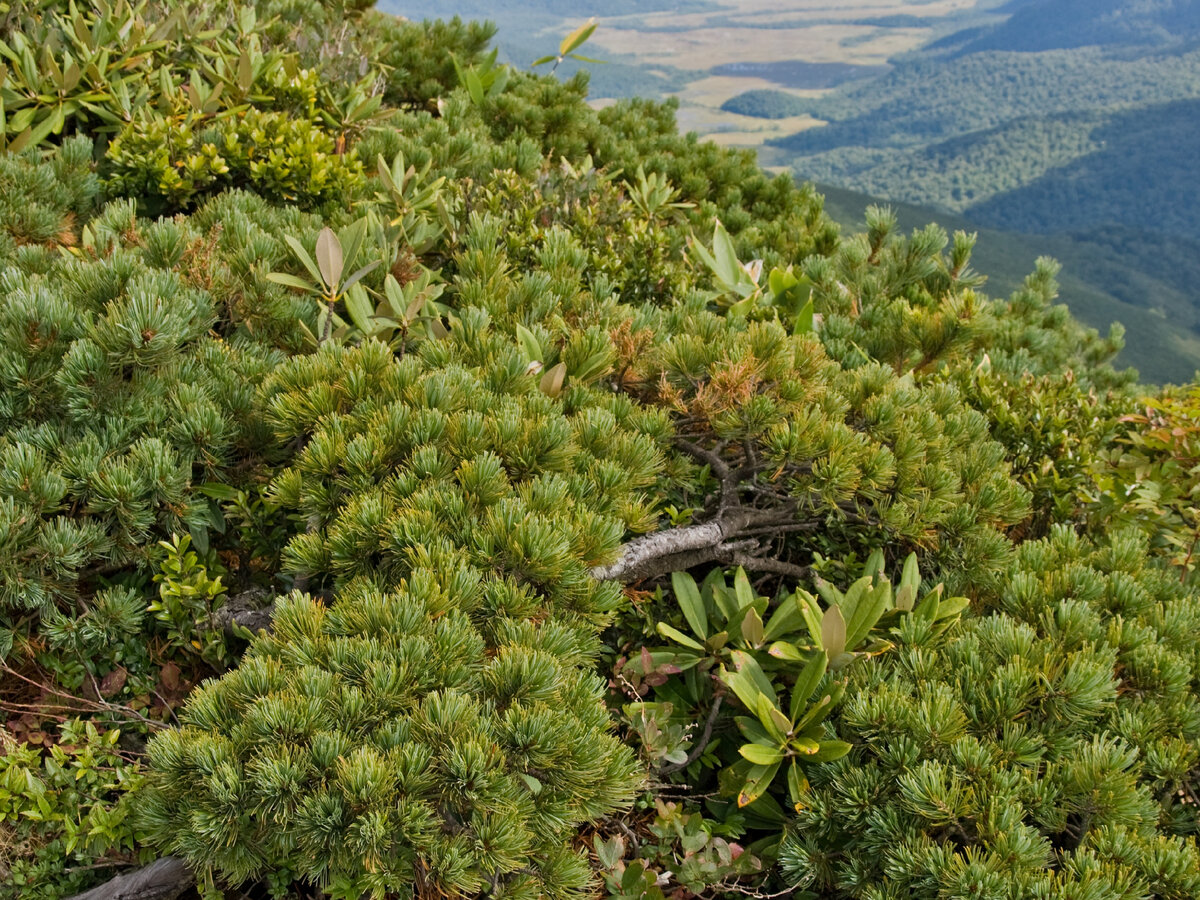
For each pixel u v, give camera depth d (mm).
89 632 2213
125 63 4492
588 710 1895
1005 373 4449
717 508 3043
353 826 1565
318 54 5766
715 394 2852
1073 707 2283
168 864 1862
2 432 2420
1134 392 7648
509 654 1887
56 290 2664
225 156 4312
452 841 1618
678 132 8430
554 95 7480
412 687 1807
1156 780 2314
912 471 2934
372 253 3541
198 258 3027
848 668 2453
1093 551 3199
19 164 3623
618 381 3289
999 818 2006
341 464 2383
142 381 2541
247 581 2621
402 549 2154
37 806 1955
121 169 4059
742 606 2672
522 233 4316
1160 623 2748
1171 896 1978
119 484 2244
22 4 4652
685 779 2551
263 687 1779
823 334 4281
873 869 2082
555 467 2535
